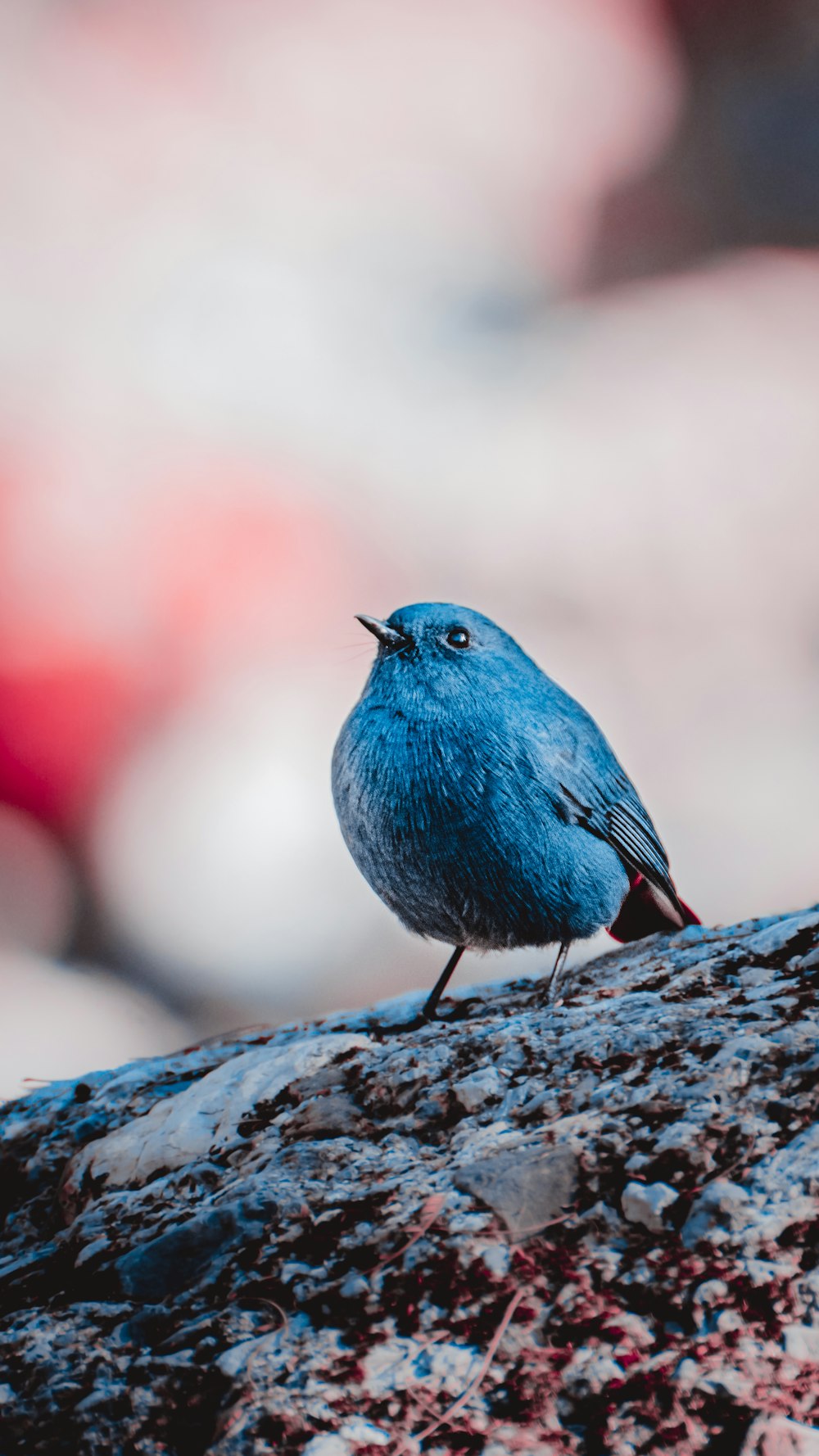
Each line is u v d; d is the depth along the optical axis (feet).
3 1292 12.28
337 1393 9.89
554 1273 10.48
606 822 16.69
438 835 15.84
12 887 47.34
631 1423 9.50
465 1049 13.73
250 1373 10.07
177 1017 44.57
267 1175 12.35
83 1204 14.20
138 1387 10.19
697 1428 9.42
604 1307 10.18
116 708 52.42
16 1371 10.61
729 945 16.02
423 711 15.99
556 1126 11.81
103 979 45.78
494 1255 10.69
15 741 50.24
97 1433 9.97
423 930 17.10
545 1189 11.10
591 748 16.75
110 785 51.19
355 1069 14.16
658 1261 10.38
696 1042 12.55
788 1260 10.14
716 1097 11.53
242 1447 9.58
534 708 16.19
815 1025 12.28
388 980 43.88
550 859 16.03
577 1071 12.78
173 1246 11.76
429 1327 10.29
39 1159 15.51
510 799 15.76
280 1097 14.05
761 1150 10.93
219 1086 14.67
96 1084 17.04
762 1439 9.18
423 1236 10.99
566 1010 14.64
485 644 16.43
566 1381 9.80
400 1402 9.80
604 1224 10.76
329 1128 13.21
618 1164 11.12
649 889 18.20
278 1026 18.52
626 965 16.88
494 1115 12.62
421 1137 12.79
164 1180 13.50
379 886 16.69
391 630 16.37
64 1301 11.72
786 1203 10.46
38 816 49.78
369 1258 10.97
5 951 45.70
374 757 16.06
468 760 15.76
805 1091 11.37
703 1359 9.73
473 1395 9.79
